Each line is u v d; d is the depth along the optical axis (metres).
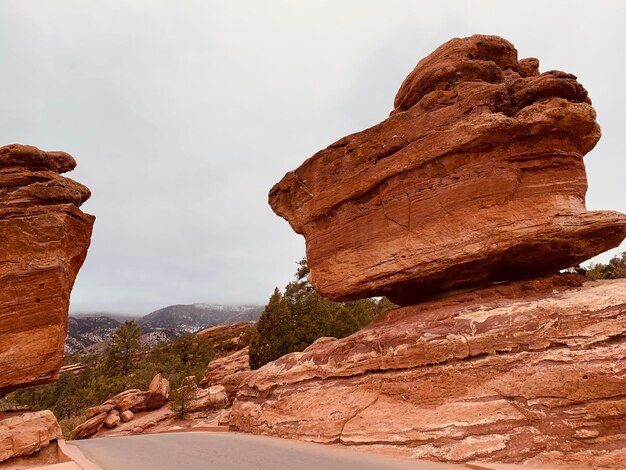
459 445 10.76
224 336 93.12
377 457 11.45
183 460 12.08
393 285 16.59
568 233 13.43
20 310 16.11
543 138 14.42
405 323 15.16
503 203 14.20
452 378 12.33
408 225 16.12
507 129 14.13
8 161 17.91
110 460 12.61
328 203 19.00
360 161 18.19
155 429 37.31
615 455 8.98
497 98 14.91
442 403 12.14
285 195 22.28
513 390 10.98
